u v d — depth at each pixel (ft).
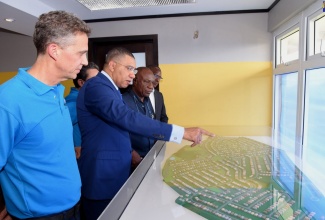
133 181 3.67
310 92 7.64
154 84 7.40
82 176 4.86
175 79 11.04
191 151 5.24
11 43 11.94
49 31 3.10
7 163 3.13
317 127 7.24
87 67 7.10
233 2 9.48
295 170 3.98
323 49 6.83
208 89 10.91
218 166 4.27
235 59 10.66
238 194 3.18
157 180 3.76
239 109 10.82
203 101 10.98
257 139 6.18
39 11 8.78
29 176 3.16
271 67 10.47
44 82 3.32
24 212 3.24
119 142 4.79
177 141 4.30
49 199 3.31
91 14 10.54
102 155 4.69
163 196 3.23
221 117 10.94
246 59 10.61
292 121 9.07
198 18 10.68
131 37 11.08
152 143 6.86
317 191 3.21
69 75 3.42
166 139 4.26
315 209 2.77
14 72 12.05
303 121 7.79
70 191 3.56
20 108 2.98
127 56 5.01
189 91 11.02
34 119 3.08
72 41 3.20
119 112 4.25
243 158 4.67
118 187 4.78
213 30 10.66
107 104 4.33
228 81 10.77
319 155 4.76
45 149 3.22
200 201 3.04
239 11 10.39
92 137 4.79
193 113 11.07
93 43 11.41
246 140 6.07
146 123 4.20
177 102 11.11
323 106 6.92
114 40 11.20
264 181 3.55
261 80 10.59
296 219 2.57
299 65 7.93
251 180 3.60
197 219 2.68
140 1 7.78
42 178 3.24
